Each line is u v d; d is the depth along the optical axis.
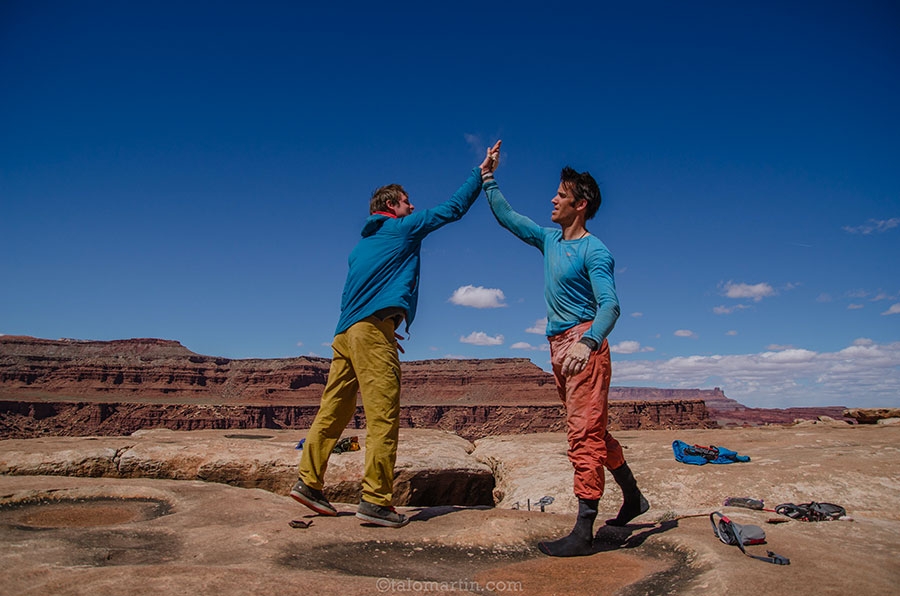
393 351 4.28
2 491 5.32
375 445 4.07
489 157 4.67
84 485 5.59
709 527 3.90
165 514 4.74
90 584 2.37
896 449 8.05
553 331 3.89
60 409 141.25
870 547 3.51
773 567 2.91
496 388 185.00
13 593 2.45
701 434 13.04
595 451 3.57
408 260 4.37
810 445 9.25
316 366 186.00
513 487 7.71
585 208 3.91
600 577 3.09
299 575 2.58
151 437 11.32
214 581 2.41
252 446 9.04
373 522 3.97
